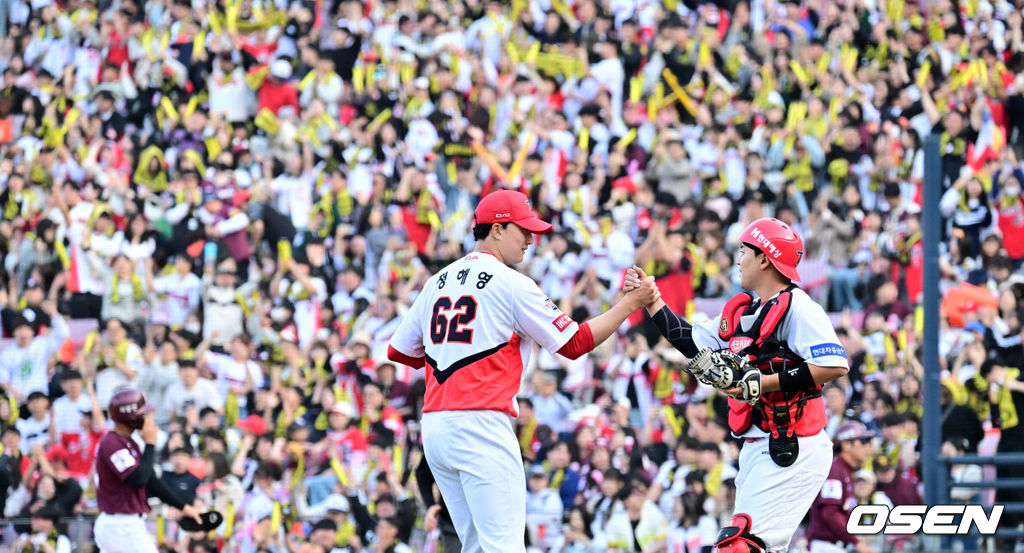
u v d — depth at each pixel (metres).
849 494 30.50
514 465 18.06
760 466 17.98
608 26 55.72
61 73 62.28
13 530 33.41
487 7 58.31
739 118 51.88
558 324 18.19
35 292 48.84
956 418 35.28
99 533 27.25
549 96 54.66
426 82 54.44
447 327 18.22
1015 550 30.91
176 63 59.84
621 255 46.12
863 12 55.56
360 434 37.72
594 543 33.41
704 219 45.28
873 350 38.88
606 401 39.34
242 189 51.69
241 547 34.91
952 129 48.03
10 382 46.19
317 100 55.84
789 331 17.77
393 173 52.19
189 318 47.19
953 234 44.31
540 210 49.12
